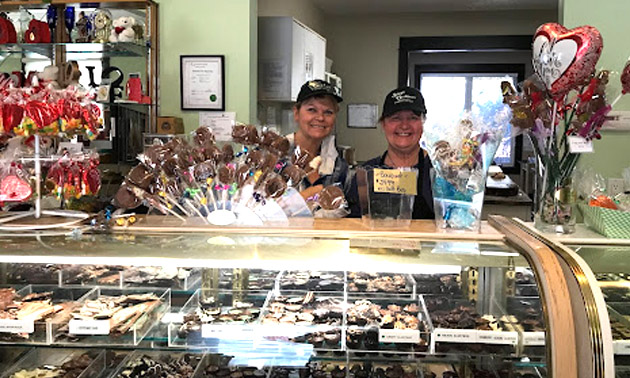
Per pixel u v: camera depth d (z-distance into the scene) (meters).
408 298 1.59
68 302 1.57
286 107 5.11
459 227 1.53
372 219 1.55
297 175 1.61
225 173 1.53
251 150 1.62
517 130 1.58
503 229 1.53
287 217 1.58
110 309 1.53
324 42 5.23
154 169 1.56
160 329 1.53
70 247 1.37
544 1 5.92
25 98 1.39
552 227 1.52
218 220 1.53
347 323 1.52
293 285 1.62
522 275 1.30
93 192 1.54
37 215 1.55
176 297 1.61
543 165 1.56
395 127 2.43
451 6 6.17
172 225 1.54
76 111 1.46
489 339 1.41
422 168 2.35
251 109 3.44
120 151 3.36
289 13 5.09
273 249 1.37
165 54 3.40
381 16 6.58
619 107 2.88
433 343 1.45
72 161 1.50
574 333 1.13
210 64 3.36
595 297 1.12
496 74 6.83
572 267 1.19
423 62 6.92
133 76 3.39
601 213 1.49
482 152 1.50
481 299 1.49
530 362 1.29
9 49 3.39
